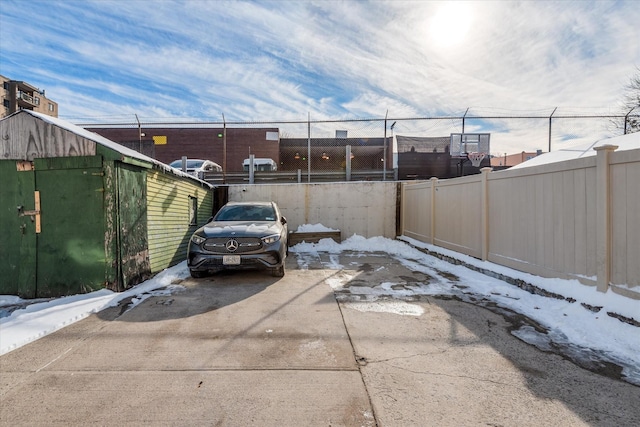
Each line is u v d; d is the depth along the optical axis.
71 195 4.89
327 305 4.43
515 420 2.09
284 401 2.29
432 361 2.87
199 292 5.05
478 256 6.64
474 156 12.73
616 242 3.67
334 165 14.63
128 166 5.21
